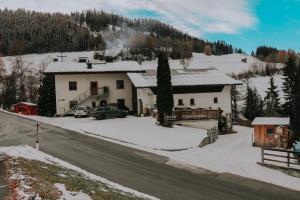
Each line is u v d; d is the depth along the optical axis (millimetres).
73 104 59781
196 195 18594
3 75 97812
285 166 24266
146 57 192250
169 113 43125
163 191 19062
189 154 29094
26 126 44500
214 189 19797
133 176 21828
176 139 34812
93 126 42625
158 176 22047
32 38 194375
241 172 23594
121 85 60781
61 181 16078
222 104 54562
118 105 60656
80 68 60406
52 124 46469
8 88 88812
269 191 19734
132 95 60062
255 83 128625
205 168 24516
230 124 45219
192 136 36531
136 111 55656
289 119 36281
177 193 18812
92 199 14000
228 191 19500
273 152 31062
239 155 29219
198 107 53938
